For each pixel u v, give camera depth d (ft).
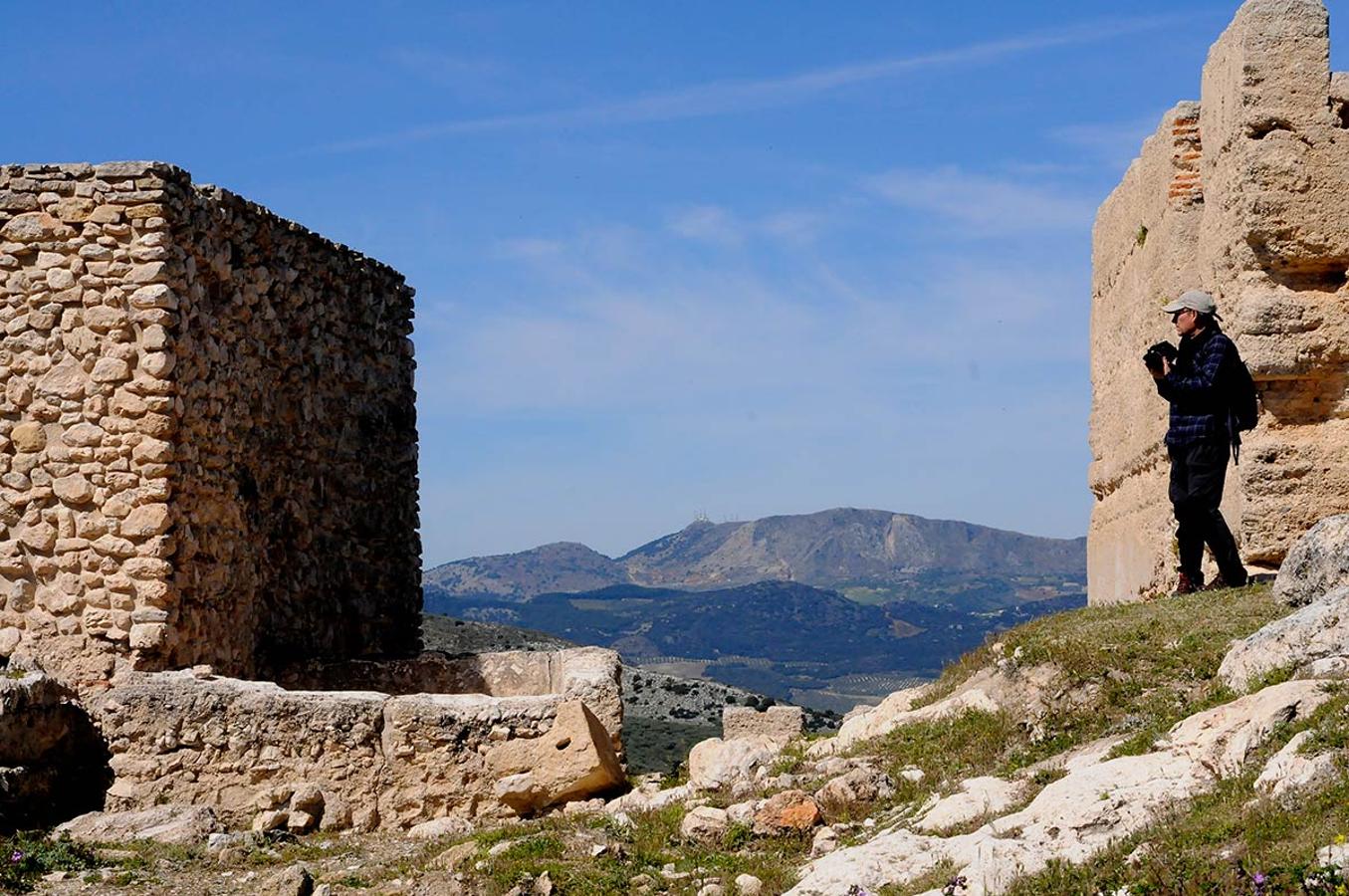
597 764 46.60
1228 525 51.01
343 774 47.37
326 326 64.59
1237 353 46.06
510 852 37.73
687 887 34.22
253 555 57.88
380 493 69.15
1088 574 68.64
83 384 52.29
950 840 31.32
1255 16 48.57
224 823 46.91
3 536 52.47
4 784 45.55
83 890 39.17
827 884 30.99
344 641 65.16
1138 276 58.23
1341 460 48.21
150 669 51.72
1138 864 26.78
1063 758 36.04
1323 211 48.03
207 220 55.26
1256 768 29.32
